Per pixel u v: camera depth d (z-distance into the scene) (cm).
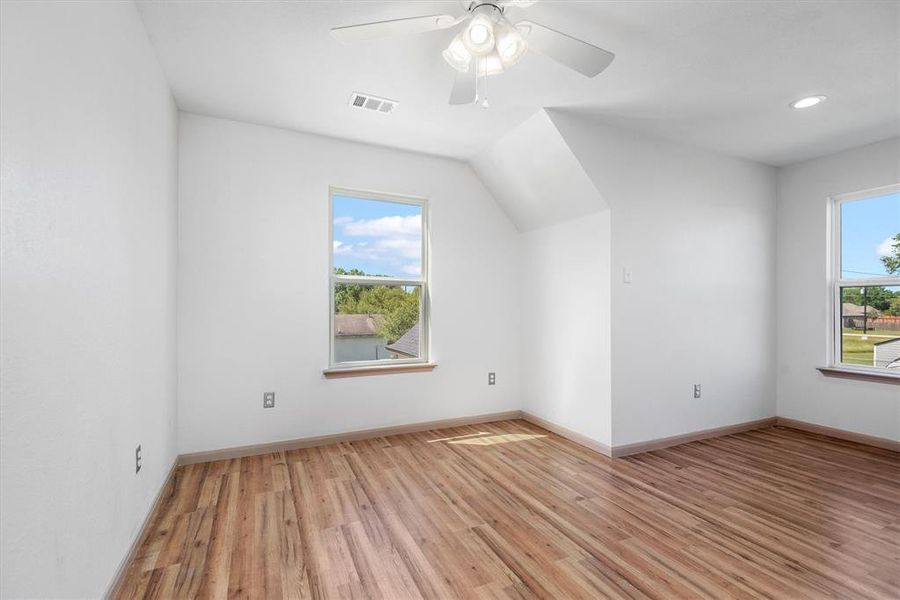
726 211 374
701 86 260
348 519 221
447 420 388
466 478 273
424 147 362
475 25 167
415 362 384
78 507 129
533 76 248
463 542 200
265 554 190
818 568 180
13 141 98
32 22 106
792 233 396
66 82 123
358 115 303
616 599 162
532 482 268
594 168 312
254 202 317
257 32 209
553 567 181
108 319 155
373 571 179
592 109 291
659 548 195
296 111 297
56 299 117
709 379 363
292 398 328
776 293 405
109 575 156
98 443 145
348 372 343
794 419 392
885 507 234
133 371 186
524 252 418
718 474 281
